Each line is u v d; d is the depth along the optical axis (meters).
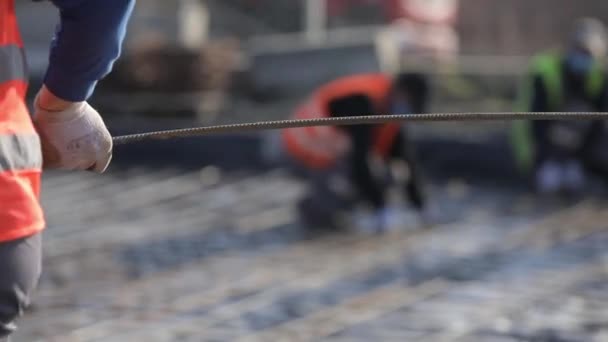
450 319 7.63
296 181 14.45
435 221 11.41
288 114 18.03
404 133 10.68
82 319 7.64
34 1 2.85
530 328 7.41
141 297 8.30
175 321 7.61
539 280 8.81
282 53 18.50
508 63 19.70
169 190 13.84
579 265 9.37
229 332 7.33
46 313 7.79
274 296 8.33
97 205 12.73
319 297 8.30
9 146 2.75
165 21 21.33
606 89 12.54
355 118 3.13
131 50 18.22
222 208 12.52
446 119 3.09
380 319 7.64
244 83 18.73
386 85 10.20
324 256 9.80
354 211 10.98
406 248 10.09
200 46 17.97
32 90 19.08
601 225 11.22
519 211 12.04
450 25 22.78
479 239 10.48
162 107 17.56
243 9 23.84
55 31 2.89
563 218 11.62
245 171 15.34
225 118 17.72
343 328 7.43
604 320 7.64
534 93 12.65
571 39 12.48
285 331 7.36
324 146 10.78
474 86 18.44
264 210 12.32
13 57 2.83
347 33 21.39
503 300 8.16
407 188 10.91
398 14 21.98
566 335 7.24
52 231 11.09
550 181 12.84
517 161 13.99
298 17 23.19
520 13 23.86
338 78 18.19
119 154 16.28
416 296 8.30
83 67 2.83
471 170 14.41
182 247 10.27
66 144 2.98
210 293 8.43
